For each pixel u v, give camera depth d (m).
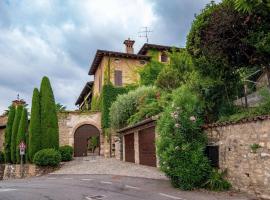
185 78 20.55
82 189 11.51
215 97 11.91
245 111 10.59
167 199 8.89
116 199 9.16
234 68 11.56
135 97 24.23
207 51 10.88
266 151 8.45
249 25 9.79
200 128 11.43
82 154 29.23
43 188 12.38
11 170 25.98
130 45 33.03
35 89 25.30
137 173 15.98
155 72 30.08
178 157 10.80
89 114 29.81
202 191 10.16
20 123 26.64
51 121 24.94
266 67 10.77
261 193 8.59
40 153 21.77
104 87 29.05
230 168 10.09
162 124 11.93
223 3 10.12
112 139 27.75
